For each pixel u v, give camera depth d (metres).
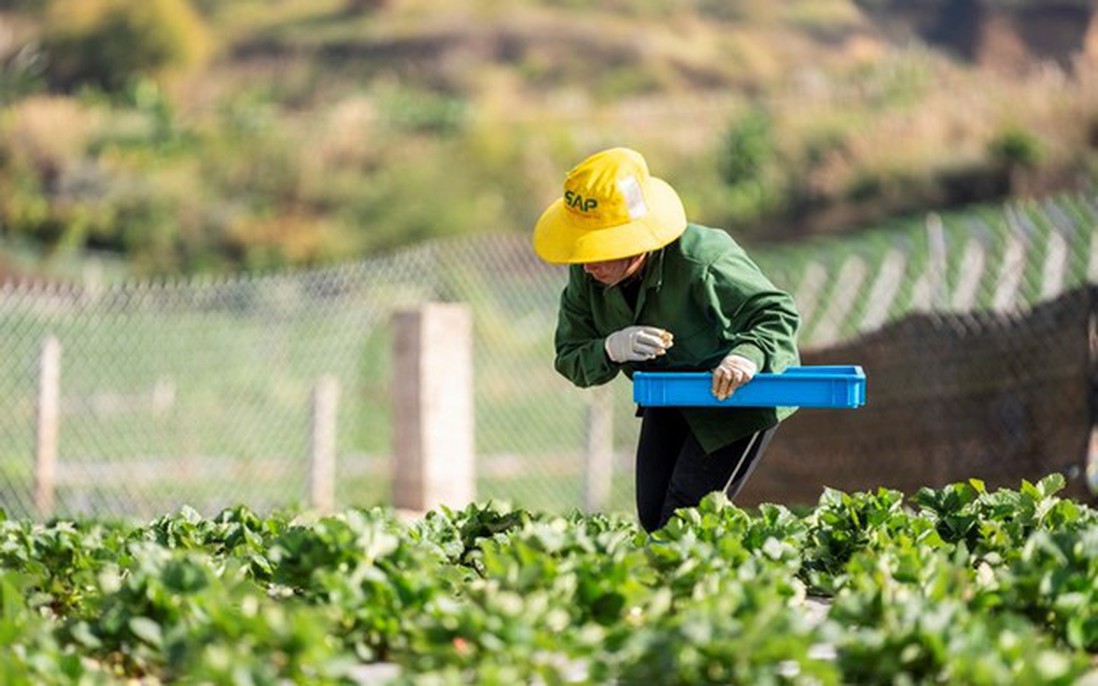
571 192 12.68
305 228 82.00
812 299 33.12
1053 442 21.53
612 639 9.59
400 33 108.56
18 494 33.47
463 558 14.21
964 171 73.06
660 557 11.62
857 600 10.12
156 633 9.63
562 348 13.80
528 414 42.97
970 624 9.75
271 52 106.00
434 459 31.28
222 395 38.66
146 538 14.34
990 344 22.61
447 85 104.75
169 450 37.66
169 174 84.00
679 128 91.50
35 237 79.81
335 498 35.47
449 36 108.62
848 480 25.44
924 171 74.25
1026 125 73.75
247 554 13.09
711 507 13.21
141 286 37.69
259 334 39.28
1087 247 27.94
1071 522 13.13
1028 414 21.98
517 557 11.58
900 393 24.31
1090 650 10.55
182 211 81.88
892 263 31.58
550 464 37.94
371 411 39.62
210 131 90.00
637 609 11.06
